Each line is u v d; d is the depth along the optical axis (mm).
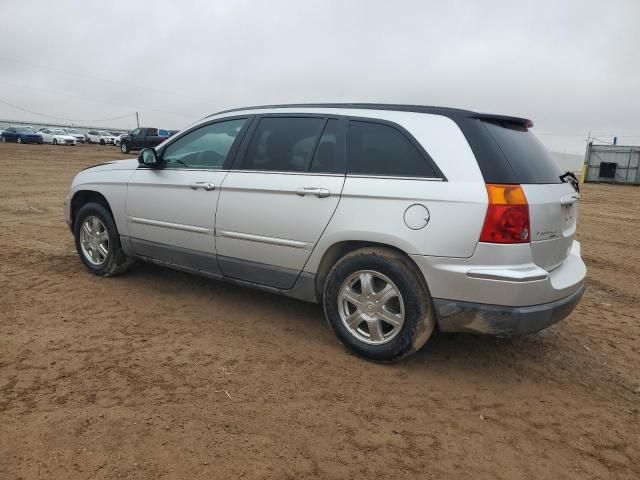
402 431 2975
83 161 26406
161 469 2525
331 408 3170
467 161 3408
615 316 5312
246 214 4238
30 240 7410
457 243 3328
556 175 3918
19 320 4281
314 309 4863
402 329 3586
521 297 3283
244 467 2578
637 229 12219
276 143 4254
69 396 3137
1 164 22469
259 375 3537
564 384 3699
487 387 3576
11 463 2518
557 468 2734
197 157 4754
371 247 3717
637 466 2793
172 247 4859
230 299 5043
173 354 3789
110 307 4688
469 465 2711
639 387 3713
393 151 3678
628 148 32875
